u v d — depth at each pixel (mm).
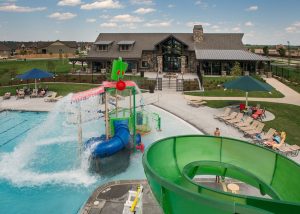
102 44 54094
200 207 5254
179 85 39344
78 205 12805
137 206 9711
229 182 12969
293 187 7445
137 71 53188
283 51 98312
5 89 38188
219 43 54906
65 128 23156
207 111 26859
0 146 19594
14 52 132625
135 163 16672
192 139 8984
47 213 12266
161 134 21078
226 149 9062
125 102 30344
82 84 42000
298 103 29453
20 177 15227
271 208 5293
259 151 8664
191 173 8695
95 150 16406
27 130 22953
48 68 53875
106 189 12281
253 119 21609
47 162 16953
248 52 51531
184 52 51906
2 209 12555
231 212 4840
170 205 5730
